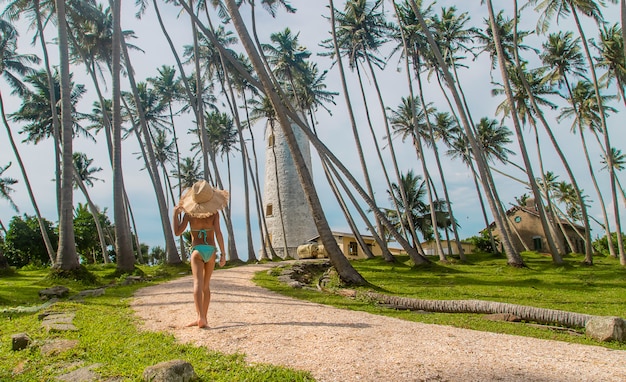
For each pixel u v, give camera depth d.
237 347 5.02
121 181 20.78
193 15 20.22
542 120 30.61
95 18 30.69
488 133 44.69
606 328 6.26
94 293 11.95
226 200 6.62
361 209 29.16
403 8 33.06
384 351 4.78
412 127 43.91
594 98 39.03
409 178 50.53
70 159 17.88
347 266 14.12
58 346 5.11
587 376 3.96
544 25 29.75
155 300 9.99
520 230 52.72
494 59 35.22
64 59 18.41
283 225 42.97
